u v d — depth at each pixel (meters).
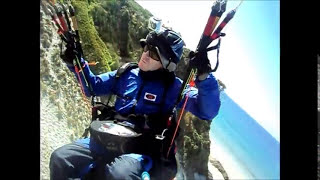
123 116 1.40
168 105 1.43
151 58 1.42
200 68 1.31
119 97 1.45
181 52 1.44
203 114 1.43
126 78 1.46
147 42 1.42
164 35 1.40
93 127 1.35
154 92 1.42
